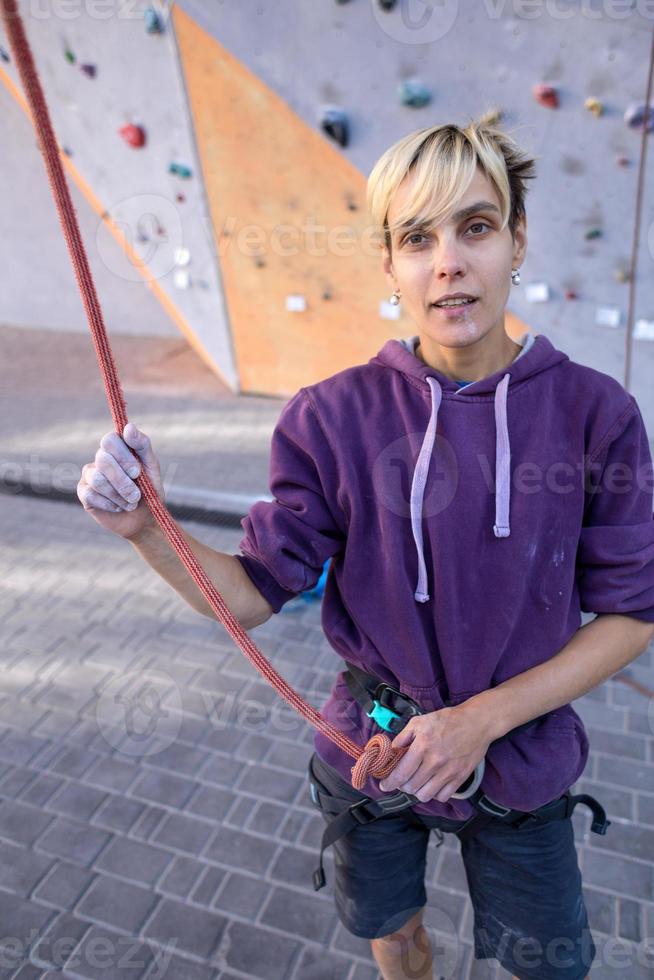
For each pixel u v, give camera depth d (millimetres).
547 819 1259
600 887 2146
